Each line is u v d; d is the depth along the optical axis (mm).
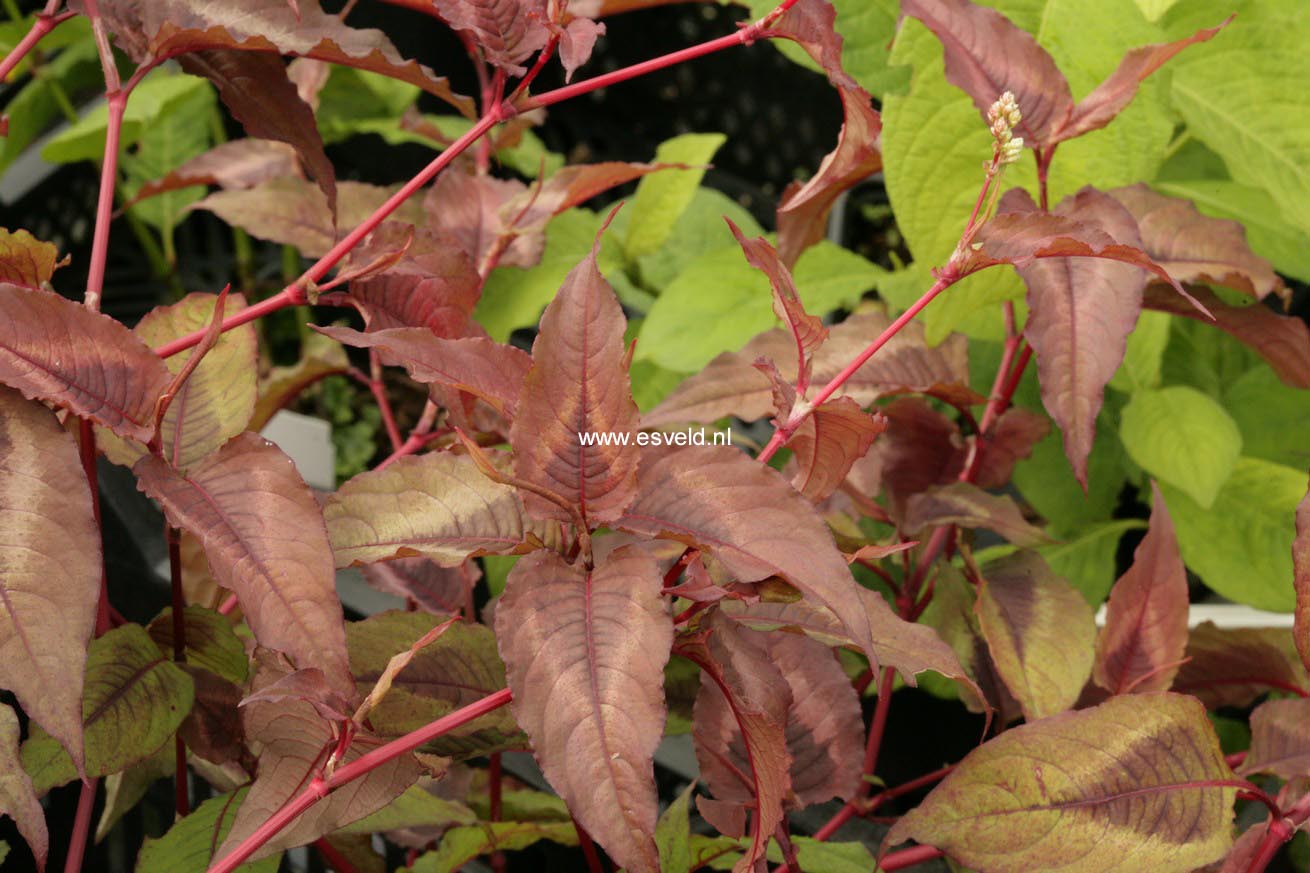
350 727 1070
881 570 1401
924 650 1160
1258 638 1318
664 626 1046
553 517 1062
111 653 1181
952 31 1272
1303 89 1617
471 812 1205
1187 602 1263
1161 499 1266
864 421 1104
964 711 1782
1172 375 2074
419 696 1185
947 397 1374
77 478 1062
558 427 1051
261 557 1066
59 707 1039
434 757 1143
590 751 1030
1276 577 1777
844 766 1224
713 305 1836
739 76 2789
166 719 1182
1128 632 1271
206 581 1408
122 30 1201
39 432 1068
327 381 2512
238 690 1225
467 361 1087
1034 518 2096
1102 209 1240
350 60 1192
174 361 1215
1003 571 1339
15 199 2406
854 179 1436
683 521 1061
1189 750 1142
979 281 1333
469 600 1333
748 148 2846
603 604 1055
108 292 2633
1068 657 1289
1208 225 1318
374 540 1117
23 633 1042
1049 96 1263
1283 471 1801
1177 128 2133
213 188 2621
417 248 1247
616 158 2834
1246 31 1637
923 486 1426
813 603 1067
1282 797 1156
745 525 1055
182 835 1186
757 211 2732
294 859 1406
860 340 1377
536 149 2385
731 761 1201
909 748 1720
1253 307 1318
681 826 1194
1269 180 1634
